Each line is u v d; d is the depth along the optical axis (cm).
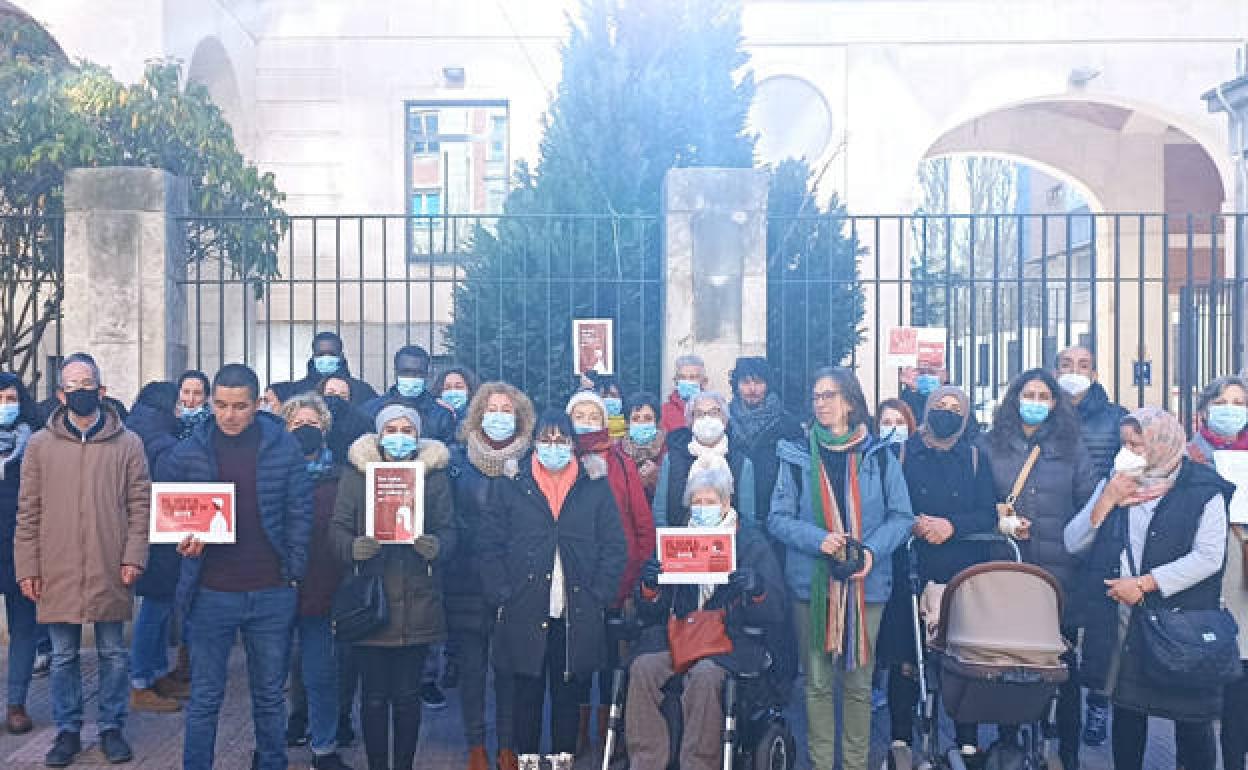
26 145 930
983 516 586
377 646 549
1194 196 1933
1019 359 845
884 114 1642
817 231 970
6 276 1013
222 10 1502
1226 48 1655
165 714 690
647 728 543
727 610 543
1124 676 513
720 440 594
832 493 564
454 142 1670
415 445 560
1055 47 1650
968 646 493
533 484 568
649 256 923
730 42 981
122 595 603
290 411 605
